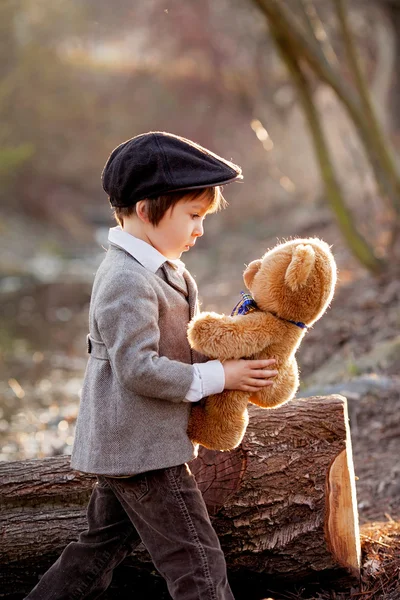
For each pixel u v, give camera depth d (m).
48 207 21.53
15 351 9.70
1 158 18.03
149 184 2.28
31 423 6.41
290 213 15.46
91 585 2.52
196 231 2.39
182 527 2.30
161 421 2.28
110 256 2.38
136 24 21.02
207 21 19.22
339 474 2.83
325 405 2.86
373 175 7.93
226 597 2.30
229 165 2.36
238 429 2.33
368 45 16.31
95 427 2.31
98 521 2.53
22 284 13.88
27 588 2.85
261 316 2.31
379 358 5.70
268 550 2.79
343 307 7.39
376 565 2.92
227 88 20.38
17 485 2.83
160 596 2.91
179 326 2.38
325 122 13.52
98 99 22.62
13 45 20.98
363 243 7.89
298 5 7.28
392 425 4.71
